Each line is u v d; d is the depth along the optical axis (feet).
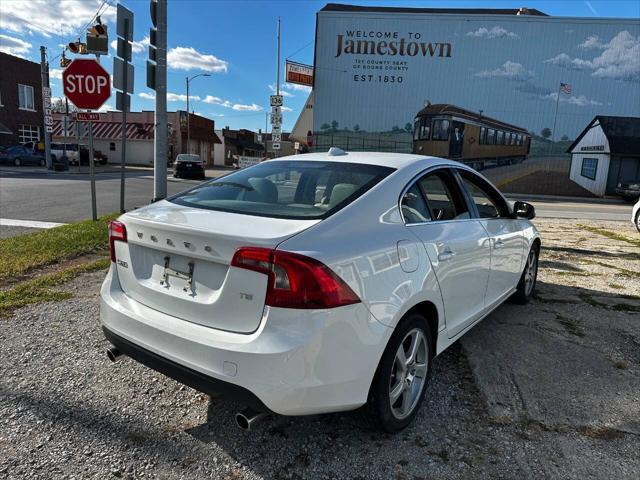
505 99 82.58
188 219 8.34
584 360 12.26
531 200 72.95
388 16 81.92
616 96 81.10
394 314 8.18
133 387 10.37
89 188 56.29
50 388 10.19
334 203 8.79
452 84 82.74
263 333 7.12
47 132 96.22
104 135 163.12
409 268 8.75
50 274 18.06
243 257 7.25
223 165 224.12
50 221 30.71
